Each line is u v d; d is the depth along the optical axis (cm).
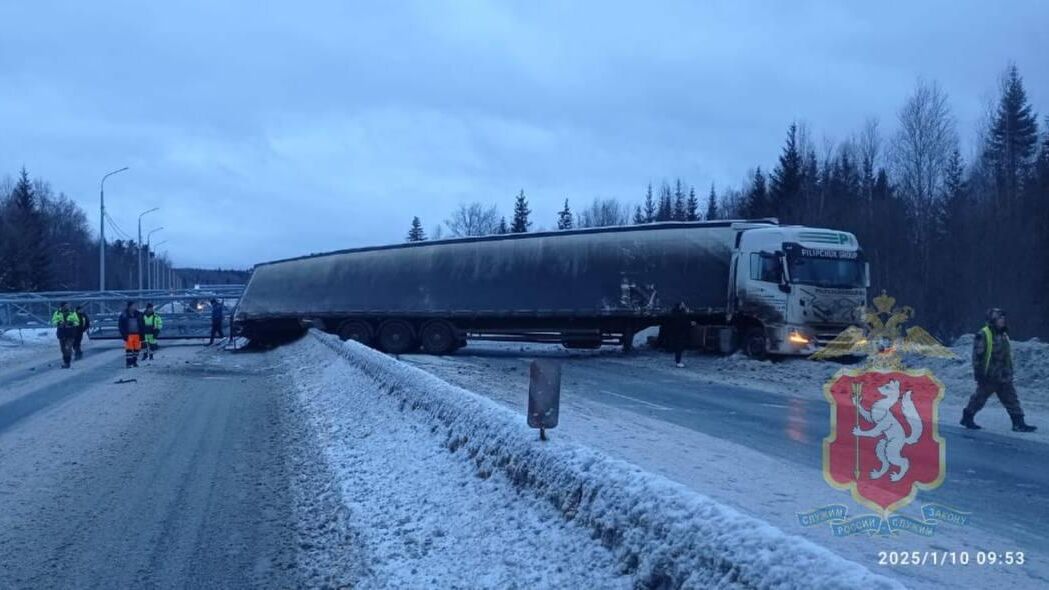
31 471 1077
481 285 3111
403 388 1362
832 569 418
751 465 1031
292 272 3478
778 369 2433
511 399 1712
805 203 5759
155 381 2266
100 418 1553
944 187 4584
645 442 1191
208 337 4200
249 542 779
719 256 2755
